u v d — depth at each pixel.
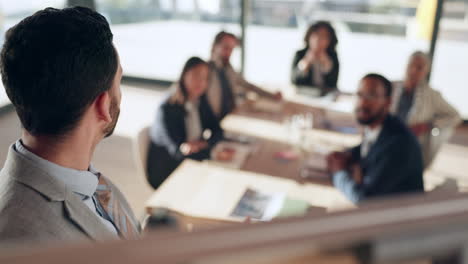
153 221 1.43
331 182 1.92
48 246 0.13
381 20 10.86
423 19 4.93
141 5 10.15
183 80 2.44
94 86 0.64
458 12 11.07
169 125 2.42
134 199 3.11
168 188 1.79
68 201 0.67
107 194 0.87
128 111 5.01
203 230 0.14
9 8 4.44
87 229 0.70
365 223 0.15
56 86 0.60
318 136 2.48
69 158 0.68
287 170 2.02
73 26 0.60
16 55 0.59
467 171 3.66
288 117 2.82
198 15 10.48
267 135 2.48
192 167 2.00
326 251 0.14
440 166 3.76
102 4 6.50
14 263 0.12
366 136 2.05
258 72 7.23
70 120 0.64
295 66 3.65
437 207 0.16
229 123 2.69
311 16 11.33
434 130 2.80
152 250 0.13
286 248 0.13
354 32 11.19
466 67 8.09
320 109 2.98
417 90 2.77
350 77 7.18
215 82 3.13
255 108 2.96
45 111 0.62
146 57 7.82
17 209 0.61
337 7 11.20
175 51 8.38
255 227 0.14
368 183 1.83
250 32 11.23
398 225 0.15
